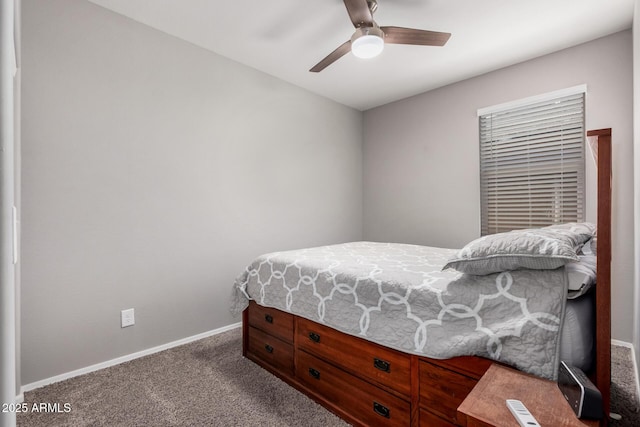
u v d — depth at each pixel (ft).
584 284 3.68
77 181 6.73
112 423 5.19
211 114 9.09
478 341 3.89
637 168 6.23
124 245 7.41
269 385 6.35
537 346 3.59
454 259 4.38
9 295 1.31
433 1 6.97
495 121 10.36
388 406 4.79
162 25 7.84
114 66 7.27
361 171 14.32
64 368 6.55
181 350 7.98
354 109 13.99
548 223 9.32
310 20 7.67
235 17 7.54
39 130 6.26
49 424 5.16
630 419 5.03
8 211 1.32
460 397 4.07
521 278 3.98
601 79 8.32
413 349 4.42
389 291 4.90
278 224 10.94
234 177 9.65
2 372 1.27
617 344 7.97
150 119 7.84
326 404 5.60
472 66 10.00
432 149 11.92
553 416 2.87
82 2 6.82
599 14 7.39
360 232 14.28
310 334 6.03
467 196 11.01
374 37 6.14
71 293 6.65
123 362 7.32
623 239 7.93
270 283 6.88
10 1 1.32
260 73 10.36
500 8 7.20
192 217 8.66
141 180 7.69
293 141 11.44
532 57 9.41
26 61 6.11
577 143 8.77
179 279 8.39
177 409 5.55
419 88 11.78
